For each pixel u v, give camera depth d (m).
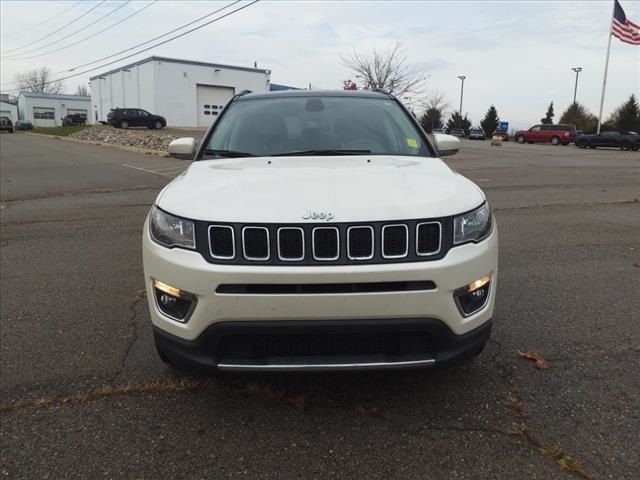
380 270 2.40
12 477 2.34
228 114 4.12
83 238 6.97
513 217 8.12
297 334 2.43
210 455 2.47
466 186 2.94
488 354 3.43
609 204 9.45
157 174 15.26
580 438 2.55
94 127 45.44
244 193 2.66
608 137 34.78
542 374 3.17
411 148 3.74
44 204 9.94
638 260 5.66
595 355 3.42
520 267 5.38
